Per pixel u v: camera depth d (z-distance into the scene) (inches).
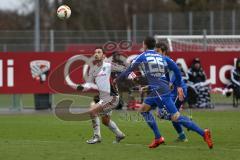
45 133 1707.7
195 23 3567.9
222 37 2940.5
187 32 3233.3
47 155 1269.7
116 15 6515.8
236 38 2979.8
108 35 3014.3
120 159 1217.4
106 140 1549.0
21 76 2511.1
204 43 2778.1
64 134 1683.1
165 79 1370.6
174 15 3649.1
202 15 3567.9
